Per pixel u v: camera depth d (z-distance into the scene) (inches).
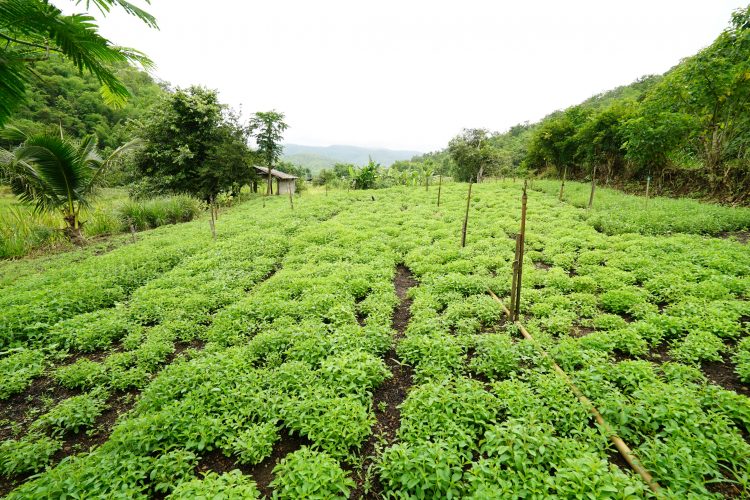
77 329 310.2
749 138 633.0
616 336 254.1
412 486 144.6
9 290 416.2
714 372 223.5
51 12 141.9
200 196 1218.6
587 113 1231.5
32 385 255.0
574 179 1263.5
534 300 339.6
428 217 759.7
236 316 325.4
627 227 532.4
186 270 464.1
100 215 797.2
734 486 147.3
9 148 651.5
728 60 616.4
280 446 189.6
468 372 236.5
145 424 183.0
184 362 250.7
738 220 528.1
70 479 150.9
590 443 165.8
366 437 191.3
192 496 140.9
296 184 1856.5
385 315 320.2
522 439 160.1
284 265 483.2
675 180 798.5
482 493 134.4
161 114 1228.5
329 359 236.1
